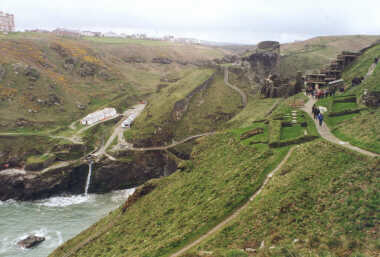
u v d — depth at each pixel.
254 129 69.88
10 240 87.44
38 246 83.94
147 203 62.06
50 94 182.62
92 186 133.88
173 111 171.12
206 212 41.88
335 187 34.22
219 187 48.97
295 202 34.19
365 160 37.78
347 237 27.28
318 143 47.44
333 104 70.56
